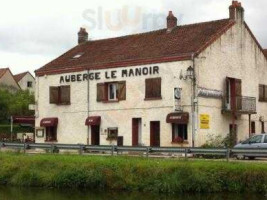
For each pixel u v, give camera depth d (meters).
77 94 41.31
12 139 49.25
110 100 39.28
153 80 36.91
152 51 37.94
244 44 39.88
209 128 36.09
